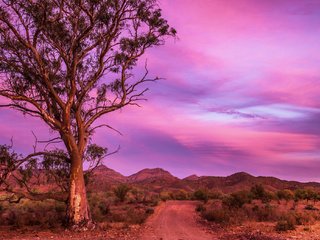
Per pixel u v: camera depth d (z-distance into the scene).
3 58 27.25
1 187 29.91
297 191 62.81
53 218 29.47
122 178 165.00
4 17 26.28
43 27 26.80
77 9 27.73
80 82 30.28
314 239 21.41
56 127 28.05
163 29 29.69
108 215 35.41
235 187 131.25
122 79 30.11
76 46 27.75
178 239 22.02
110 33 28.64
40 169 30.17
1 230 26.16
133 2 28.70
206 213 37.56
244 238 21.89
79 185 27.50
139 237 22.78
